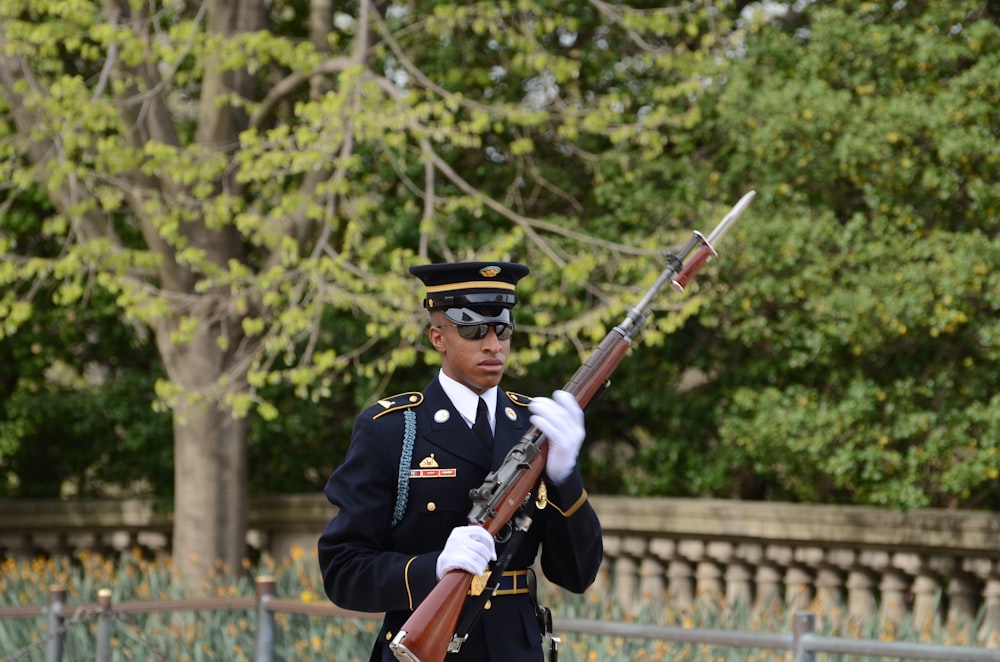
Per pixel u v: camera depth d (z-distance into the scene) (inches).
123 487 908.6
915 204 708.7
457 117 842.2
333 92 713.0
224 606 486.0
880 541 653.3
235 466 758.5
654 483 824.9
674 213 759.1
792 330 716.0
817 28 709.3
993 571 634.8
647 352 823.7
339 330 847.1
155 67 756.6
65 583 681.0
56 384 924.6
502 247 674.8
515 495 246.7
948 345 719.1
